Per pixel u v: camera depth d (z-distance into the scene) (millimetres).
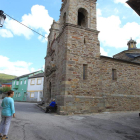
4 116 3949
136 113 10234
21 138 3975
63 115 8508
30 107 13586
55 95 11203
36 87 28062
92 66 10680
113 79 12148
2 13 5492
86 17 11914
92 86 10266
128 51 21188
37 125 5574
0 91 37344
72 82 9523
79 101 9422
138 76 13469
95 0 12539
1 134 3906
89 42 11031
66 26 10516
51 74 13391
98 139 4219
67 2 11469
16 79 34312
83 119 7328
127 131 5223
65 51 9953
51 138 4098
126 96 12000
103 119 7445
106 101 10859
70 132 4793
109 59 12016
